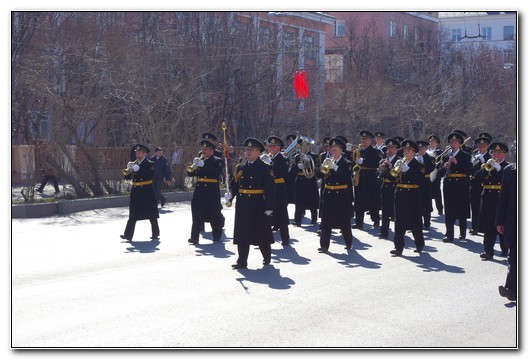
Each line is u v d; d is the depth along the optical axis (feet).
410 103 137.18
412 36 151.02
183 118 83.76
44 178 70.38
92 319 26.40
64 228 52.65
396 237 41.24
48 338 24.02
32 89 71.20
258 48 111.86
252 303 29.01
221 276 34.60
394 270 36.50
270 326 25.66
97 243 45.11
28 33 77.71
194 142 85.15
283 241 45.14
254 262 38.73
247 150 37.60
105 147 73.67
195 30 104.32
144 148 46.39
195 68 94.38
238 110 109.60
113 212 64.39
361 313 27.63
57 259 39.09
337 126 126.00
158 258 39.68
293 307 28.43
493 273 35.86
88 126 76.13
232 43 106.52
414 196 41.22
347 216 42.50
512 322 26.63
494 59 152.87
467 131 137.90
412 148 41.19
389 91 133.08
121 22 89.61
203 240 46.78
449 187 46.65
